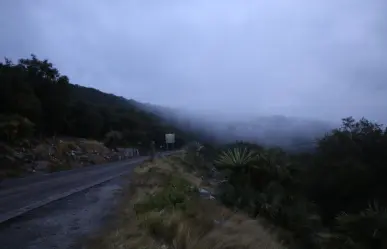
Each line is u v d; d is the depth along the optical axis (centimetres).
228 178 1179
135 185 1562
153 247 589
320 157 2514
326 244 1125
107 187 1636
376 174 2269
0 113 3148
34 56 4238
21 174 2261
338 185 2278
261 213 1071
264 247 660
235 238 640
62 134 4731
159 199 904
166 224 674
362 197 2253
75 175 2319
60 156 3391
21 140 2938
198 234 634
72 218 897
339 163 2352
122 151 5672
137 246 600
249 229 717
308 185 2317
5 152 2494
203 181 1711
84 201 1195
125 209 976
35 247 637
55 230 764
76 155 3812
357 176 2256
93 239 685
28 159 2689
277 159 1330
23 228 782
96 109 6756
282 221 1077
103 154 4662
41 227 794
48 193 1389
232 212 909
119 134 6344
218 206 950
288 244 959
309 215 1238
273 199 1123
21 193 1377
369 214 1190
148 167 2502
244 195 1085
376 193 2209
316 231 1173
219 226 712
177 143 8306
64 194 1361
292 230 1073
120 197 1284
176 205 825
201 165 2781
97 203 1148
